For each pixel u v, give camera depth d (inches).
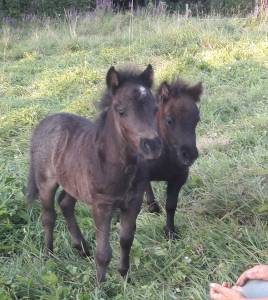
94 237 92.0
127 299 74.1
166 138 85.6
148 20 272.5
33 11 331.9
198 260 83.1
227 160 113.3
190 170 110.8
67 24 290.8
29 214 97.7
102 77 187.6
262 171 105.8
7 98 175.9
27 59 229.6
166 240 89.9
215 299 56.5
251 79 172.9
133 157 70.7
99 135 73.4
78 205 100.6
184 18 267.3
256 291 55.9
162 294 73.7
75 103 156.8
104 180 72.2
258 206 93.6
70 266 82.1
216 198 98.3
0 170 114.4
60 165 80.7
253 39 224.5
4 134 139.3
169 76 172.6
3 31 280.8
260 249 83.4
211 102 152.2
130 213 76.5
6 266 83.3
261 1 274.7
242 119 140.2
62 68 209.5
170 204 90.1
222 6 342.3
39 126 89.4
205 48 218.7
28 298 76.3
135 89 66.0
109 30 281.0
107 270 82.3
